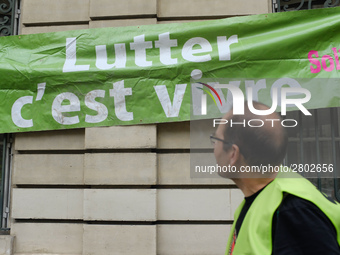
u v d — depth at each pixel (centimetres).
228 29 507
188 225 509
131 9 548
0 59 536
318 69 481
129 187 518
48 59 532
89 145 517
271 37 496
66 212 526
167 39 516
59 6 571
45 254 517
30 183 536
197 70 500
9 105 527
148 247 496
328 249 134
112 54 524
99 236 504
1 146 566
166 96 503
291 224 139
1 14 604
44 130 531
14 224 531
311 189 151
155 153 515
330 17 493
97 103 515
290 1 566
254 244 142
